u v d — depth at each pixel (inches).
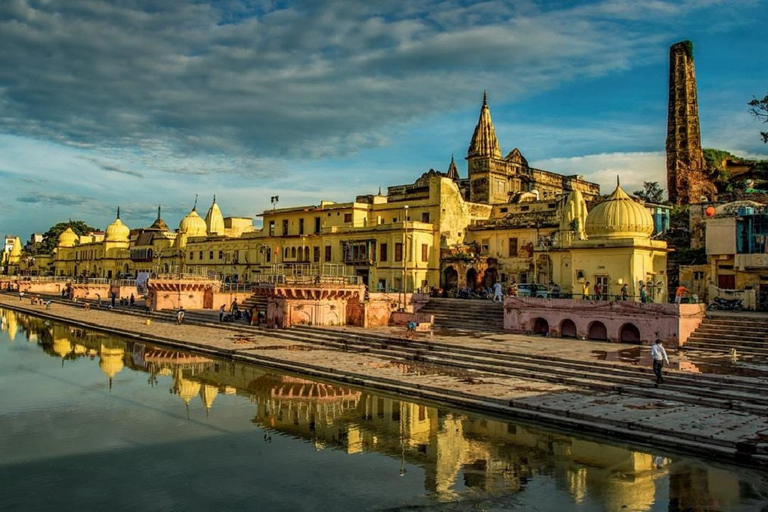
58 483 622.8
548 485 590.9
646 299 1285.7
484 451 692.1
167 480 628.4
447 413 854.5
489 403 847.7
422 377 1021.2
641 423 705.0
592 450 684.7
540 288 1668.3
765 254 1519.4
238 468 661.3
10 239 6594.5
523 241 2047.2
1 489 607.8
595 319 1289.4
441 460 666.2
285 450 719.1
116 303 2753.4
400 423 812.6
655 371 880.9
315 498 579.8
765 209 1724.9
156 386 1071.6
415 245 2068.2
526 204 2268.7
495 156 2763.3
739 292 1456.7
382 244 2150.6
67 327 2054.6
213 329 1811.0
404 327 1616.6
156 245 3732.8
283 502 571.8
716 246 1611.7
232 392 1015.6
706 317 1234.0
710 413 749.3
